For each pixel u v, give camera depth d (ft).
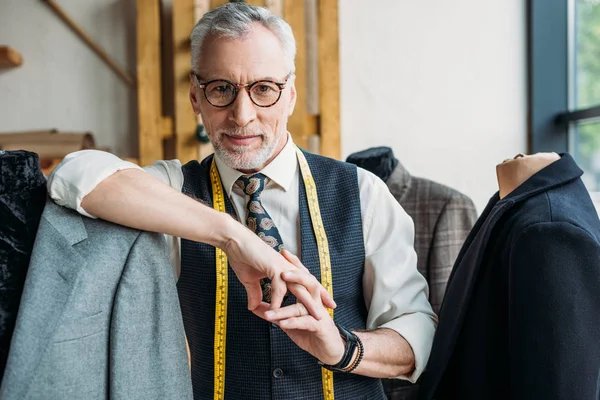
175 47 8.16
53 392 2.31
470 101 8.80
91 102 8.73
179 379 2.63
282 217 3.68
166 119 8.30
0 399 2.19
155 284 2.66
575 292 2.71
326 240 3.60
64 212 2.58
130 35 8.69
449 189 5.77
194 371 3.67
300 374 3.43
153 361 2.59
